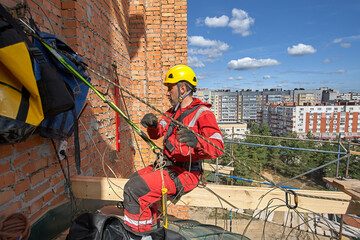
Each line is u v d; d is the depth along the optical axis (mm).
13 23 1329
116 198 2439
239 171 34188
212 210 11539
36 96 1401
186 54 5969
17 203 1721
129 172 5309
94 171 3152
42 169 2025
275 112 104438
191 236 2438
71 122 2014
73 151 2559
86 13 2807
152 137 2314
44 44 1625
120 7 4539
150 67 5738
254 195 2410
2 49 1215
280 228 7961
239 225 9938
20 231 1512
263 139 45688
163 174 1964
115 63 4035
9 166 1638
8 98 1308
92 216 1835
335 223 8219
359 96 164125
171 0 5867
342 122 87625
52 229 2115
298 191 2490
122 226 1839
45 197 2068
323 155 40438
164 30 5914
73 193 2461
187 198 2418
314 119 88688
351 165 36594
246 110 135625
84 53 2752
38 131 1804
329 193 2473
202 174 2264
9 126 1307
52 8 2283
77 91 2012
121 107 4574
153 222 2139
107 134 3664
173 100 2168
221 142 1749
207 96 136375
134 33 5414
